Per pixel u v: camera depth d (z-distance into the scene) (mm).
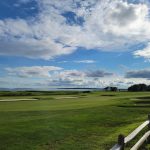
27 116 22344
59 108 30938
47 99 56375
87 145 11875
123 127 16844
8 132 14844
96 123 18734
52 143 12320
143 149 10422
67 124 17984
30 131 15195
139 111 27734
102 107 32500
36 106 34500
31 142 12523
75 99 56312
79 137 13688
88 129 16156
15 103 41250
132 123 18719
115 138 13094
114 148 6949
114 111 27422
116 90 159500
